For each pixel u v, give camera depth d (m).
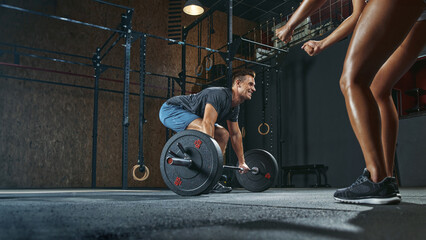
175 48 7.49
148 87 7.00
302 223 0.62
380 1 1.11
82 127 6.15
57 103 5.97
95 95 5.27
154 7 7.40
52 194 2.04
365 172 1.17
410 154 4.89
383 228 0.56
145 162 6.71
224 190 2.75
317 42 1.54
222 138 2.57
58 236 0.47
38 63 5.90
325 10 6.80
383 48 1.12
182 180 1.69
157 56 7.25
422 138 4.79
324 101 5.69
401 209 0.95
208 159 1.63
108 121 6.43
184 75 5.74
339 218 0.70
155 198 1.57
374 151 1.15
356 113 1.15
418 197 1.72
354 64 1.14
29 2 5.97
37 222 0.63
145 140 6.77
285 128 6.24
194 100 2.29
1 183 5.34
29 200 1.39
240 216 0.74
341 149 5.35
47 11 6.13
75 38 6.35
